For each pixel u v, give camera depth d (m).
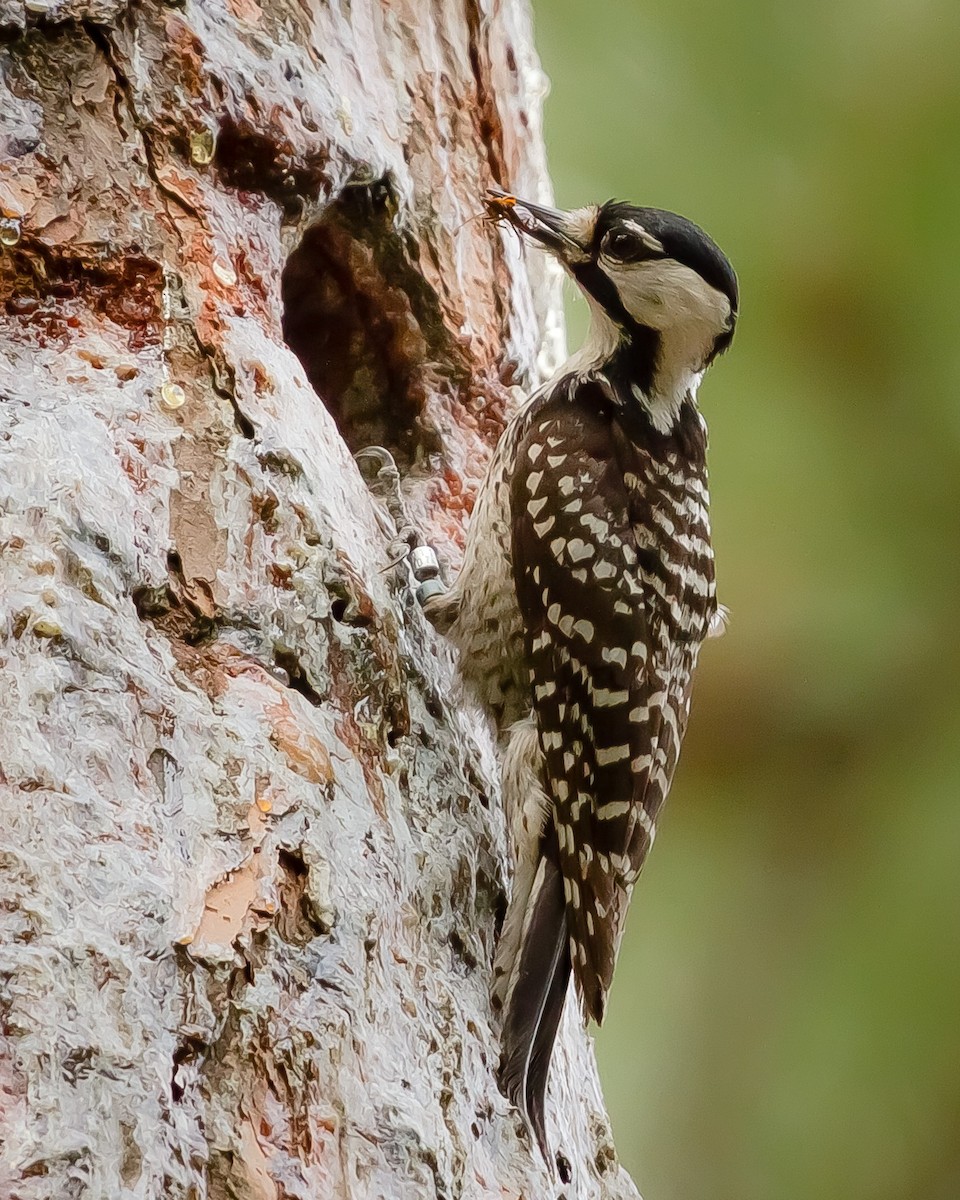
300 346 8.97
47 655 5.73
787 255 15.42
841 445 15.83
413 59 8.96
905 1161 16.25
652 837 8.38
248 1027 5.69
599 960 7.82
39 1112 5.03
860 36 15.33
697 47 15.34
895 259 15.33
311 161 7.69
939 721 16.55
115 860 5.54
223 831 5.96
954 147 15.25
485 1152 6.87
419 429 9.12
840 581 15.98
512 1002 7.52
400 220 8.56
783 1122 16.38
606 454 8.48
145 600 6.29
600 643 8.20
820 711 16.53
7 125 6.71
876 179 15.26
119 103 6.95
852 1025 16.58
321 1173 5.75
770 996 16.88
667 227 8.80
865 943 16.70
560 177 15.23
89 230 6.81
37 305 6.73
